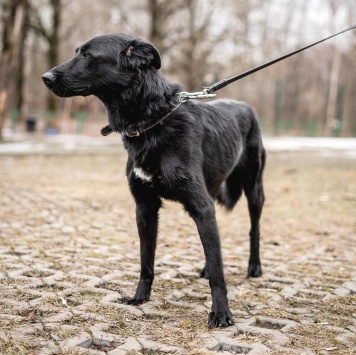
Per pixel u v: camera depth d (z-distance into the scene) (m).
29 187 9.26
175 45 27.73
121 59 3.36
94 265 4.68
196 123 3.63
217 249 3.40
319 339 3.13
